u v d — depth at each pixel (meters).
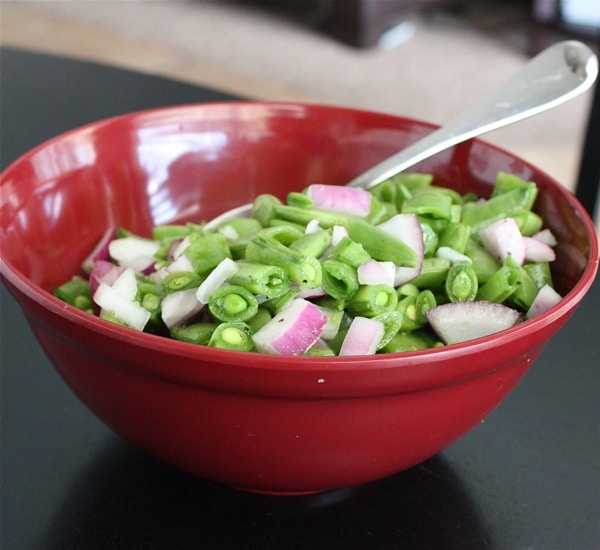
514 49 2.23
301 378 0.37
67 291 0.51
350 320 0.45
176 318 0.45
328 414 0.39
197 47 2.08
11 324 0.55
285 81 1.93
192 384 0.39
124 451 0.47
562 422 0.49
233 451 0.41
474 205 0.53
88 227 0.55
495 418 0.49
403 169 0.54
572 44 0.54
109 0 2.36
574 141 1.69
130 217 0.57
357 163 0.58
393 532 0.44
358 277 0.45
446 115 1.81
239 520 0.44
